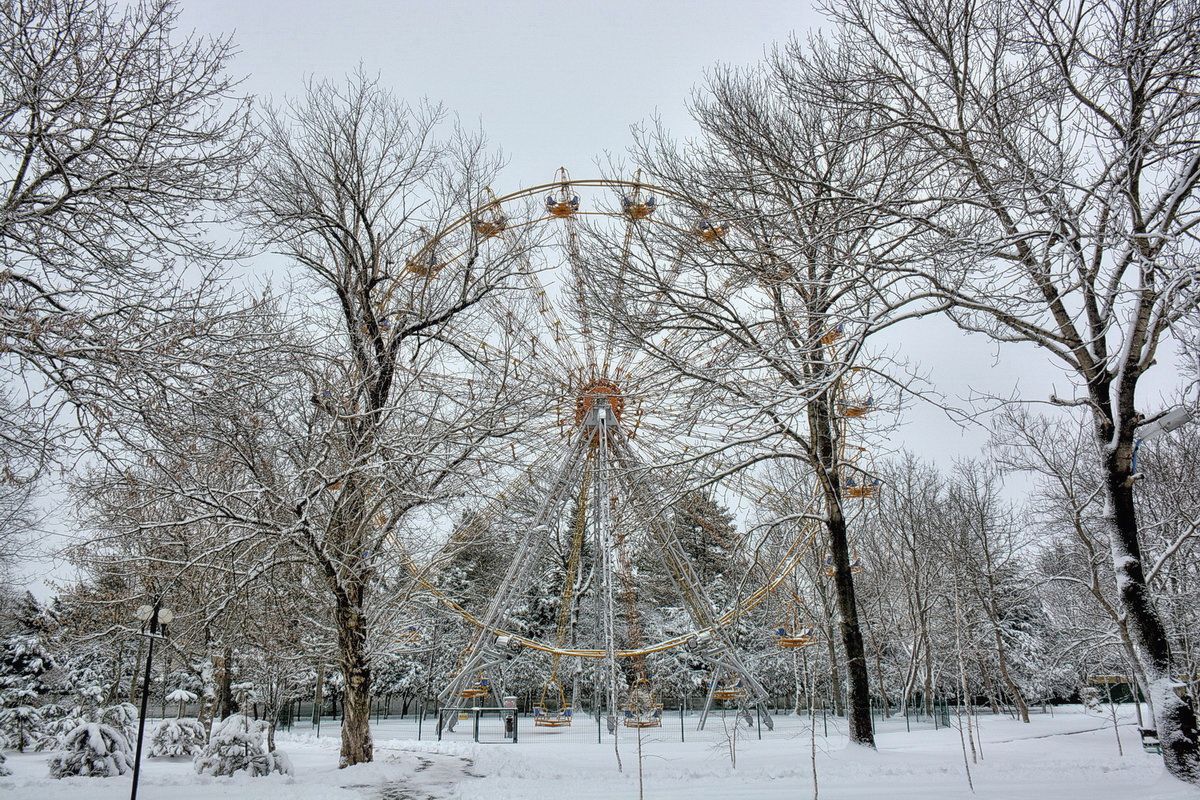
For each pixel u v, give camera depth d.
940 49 13.37
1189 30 10.22
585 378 29.62
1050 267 12.75
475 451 20.78
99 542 21.91
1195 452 24.45
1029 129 12.66
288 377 18.11
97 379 10.76
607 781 17.25
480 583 45.19
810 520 26.95
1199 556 23.95
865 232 14.01
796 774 17.27
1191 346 9.90
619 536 24.44
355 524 19.19
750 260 16.56
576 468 28.59
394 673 48.59
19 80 10.52
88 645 26.48
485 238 24.50
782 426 19.30
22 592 38.97
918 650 39.22
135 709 26.89
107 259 11.30
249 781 17.47
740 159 15.47
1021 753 20.88
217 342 12.05
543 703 35.09
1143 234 9.61
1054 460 26.33
